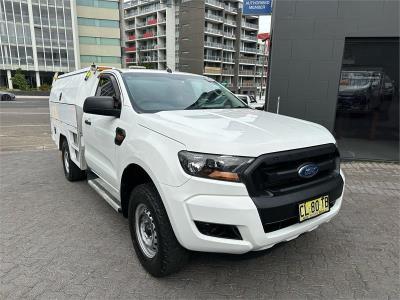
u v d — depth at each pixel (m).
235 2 76.19
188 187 2.29
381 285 2.83
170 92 3.65
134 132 2.91
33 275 2.87
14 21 47.66
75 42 52.53
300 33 7.14
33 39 49.50
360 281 2.88
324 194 2.62
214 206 2.22
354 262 3.19
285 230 2.42
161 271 2.69
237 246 2.28
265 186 2.34
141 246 2.93
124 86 3.45
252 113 3.46
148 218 2.80
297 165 2.49
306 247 3.45
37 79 51.50
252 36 81.19
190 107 3.54
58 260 3.12
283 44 7.27
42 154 7.91
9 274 2.88
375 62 7.09
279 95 7.55
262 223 2.27
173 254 2.58
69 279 2.82
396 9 6.58
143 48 83.31
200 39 68.94
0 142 9.59
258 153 2.29
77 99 4.54
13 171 6.29
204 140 2.32
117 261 3.11
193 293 2.67
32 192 5.04
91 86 4.29
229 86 77.88
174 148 2.42
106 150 3.52
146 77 3.77
